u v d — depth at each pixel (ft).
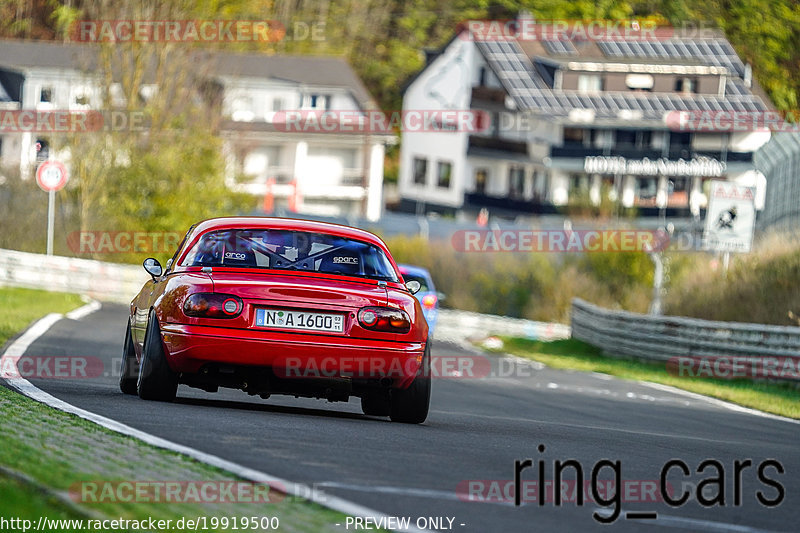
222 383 111.34
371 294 111.24
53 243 431.84
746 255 353.92
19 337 205.87
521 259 530.27
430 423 122.72
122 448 81.61
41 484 65.92
